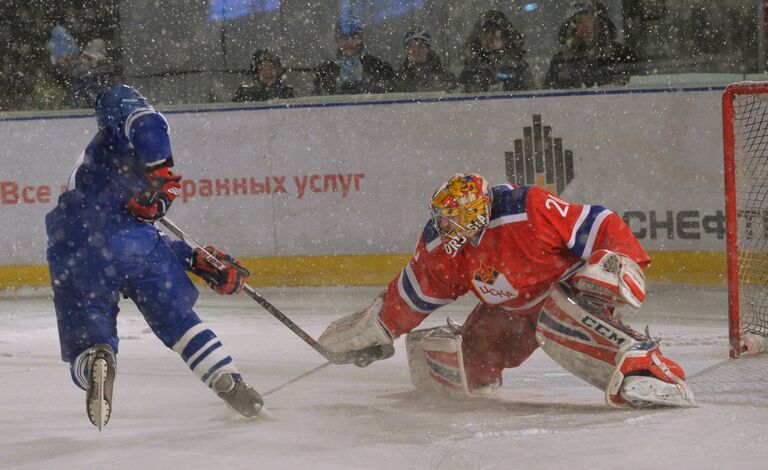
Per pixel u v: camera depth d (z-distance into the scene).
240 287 6.65
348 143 14.48
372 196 14.49
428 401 6.91
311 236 14.59
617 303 6.20
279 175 14.55
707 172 13.78
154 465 4.99
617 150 14.12
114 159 6.04
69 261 5.92
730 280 8.75
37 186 14.54
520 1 14.91
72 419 6.64
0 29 14.91
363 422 6.05
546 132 14.27
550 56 15.13
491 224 6.35
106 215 5.97
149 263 6.04
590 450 5.03
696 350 9.09
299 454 5.16
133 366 9.01
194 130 14.49
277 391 7.60
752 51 14.23
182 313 6.09
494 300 6.61
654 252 14.09
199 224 14.59
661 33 14.41
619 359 6.05
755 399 6.35
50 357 9.71
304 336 6.96
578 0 14.75
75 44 14.59
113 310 6.06
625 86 14.14
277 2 15.14
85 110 14.45
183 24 15.14
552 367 8.42
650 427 5.54
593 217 6.32
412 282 6.73
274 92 14.70
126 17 15.13
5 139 14.48
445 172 14.45
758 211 10.44
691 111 13.85
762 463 4.66
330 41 15.14
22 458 5.38
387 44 15.24
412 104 14.40
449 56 15.03
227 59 15.26
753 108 11.05
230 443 5.44
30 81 15.05
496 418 6.11
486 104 14.34
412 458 5.02
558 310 6.29
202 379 6.08
